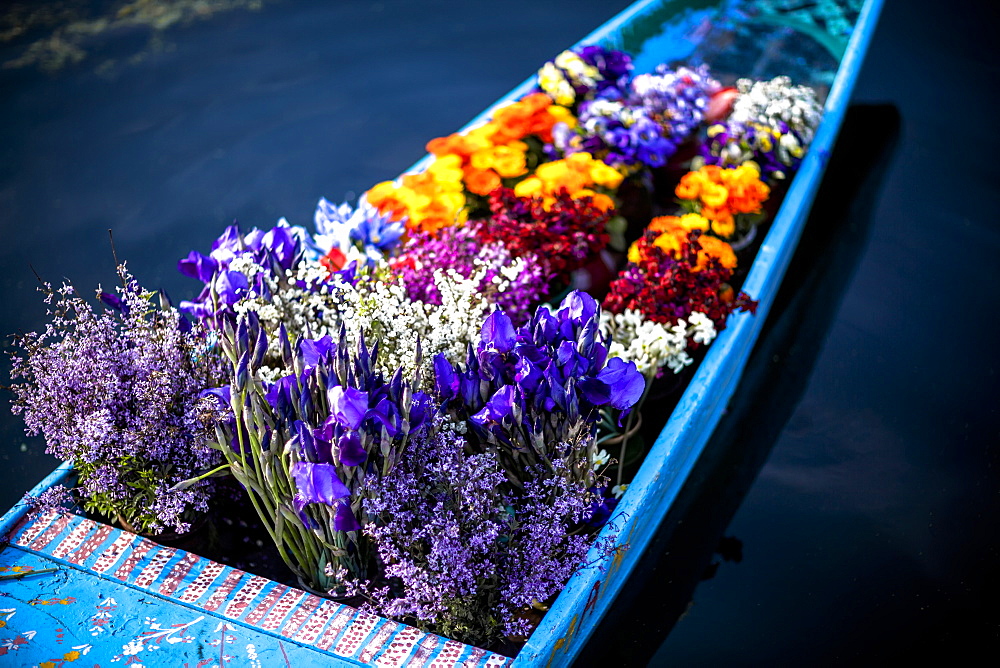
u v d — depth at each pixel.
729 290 2.54
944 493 2.75
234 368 1.59
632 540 2.04
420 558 1.67
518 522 1.66
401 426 1.50
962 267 3.57
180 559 1.78
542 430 1.63
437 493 1.65
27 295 3.46
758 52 3.88
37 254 3.69
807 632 2.38
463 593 1.62
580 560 1.75
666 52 3.90
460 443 1.58
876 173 4.04
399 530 1.58
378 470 1.58
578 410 1.63
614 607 2.42
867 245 3.67
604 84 3.24
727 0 4.10
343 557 1.72
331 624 1.67
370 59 5.13
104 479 1.76
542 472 1.71
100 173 4.19
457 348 1.85
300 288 1.97
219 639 1.64
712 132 3.11
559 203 2.55
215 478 1.90
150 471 1.79
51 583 1.72
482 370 1.63
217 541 1.95
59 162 4.25
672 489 2.36
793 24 3.99
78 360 1.76
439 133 4.54
